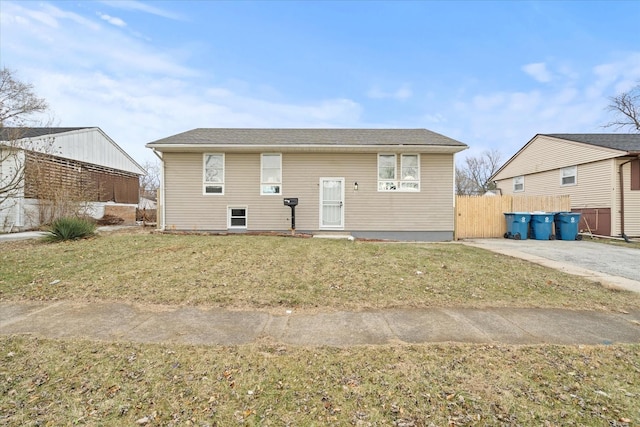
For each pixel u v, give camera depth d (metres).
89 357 2.88
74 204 13.88
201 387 2.44
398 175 11.70
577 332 3.56
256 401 2.28
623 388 2.45
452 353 3.00
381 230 11.69
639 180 12.88
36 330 3.48
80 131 16.62
